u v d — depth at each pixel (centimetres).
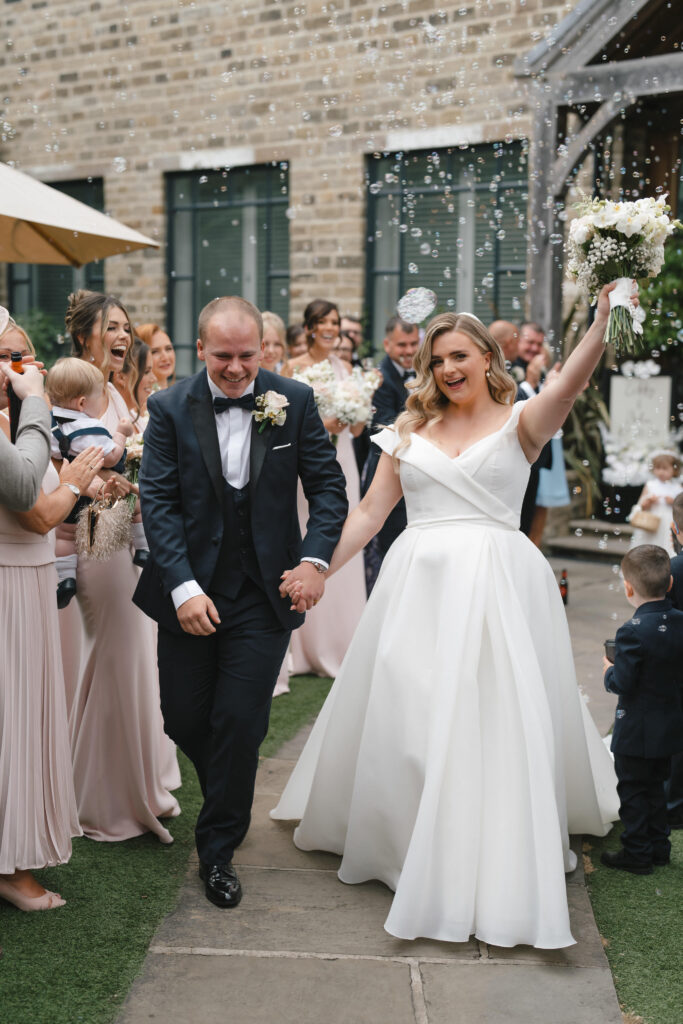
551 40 708
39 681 297
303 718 479
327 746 334
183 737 319
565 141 735
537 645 308
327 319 564
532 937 280
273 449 304
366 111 903
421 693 301
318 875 328
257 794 391
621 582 758
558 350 748
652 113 819
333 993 262
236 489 303
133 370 411
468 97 845
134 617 346
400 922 280
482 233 870
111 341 375
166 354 510
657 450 852
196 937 288
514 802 286
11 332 312
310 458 315
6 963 272
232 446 304
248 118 973
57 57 1089
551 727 292
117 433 350
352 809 316
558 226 743
